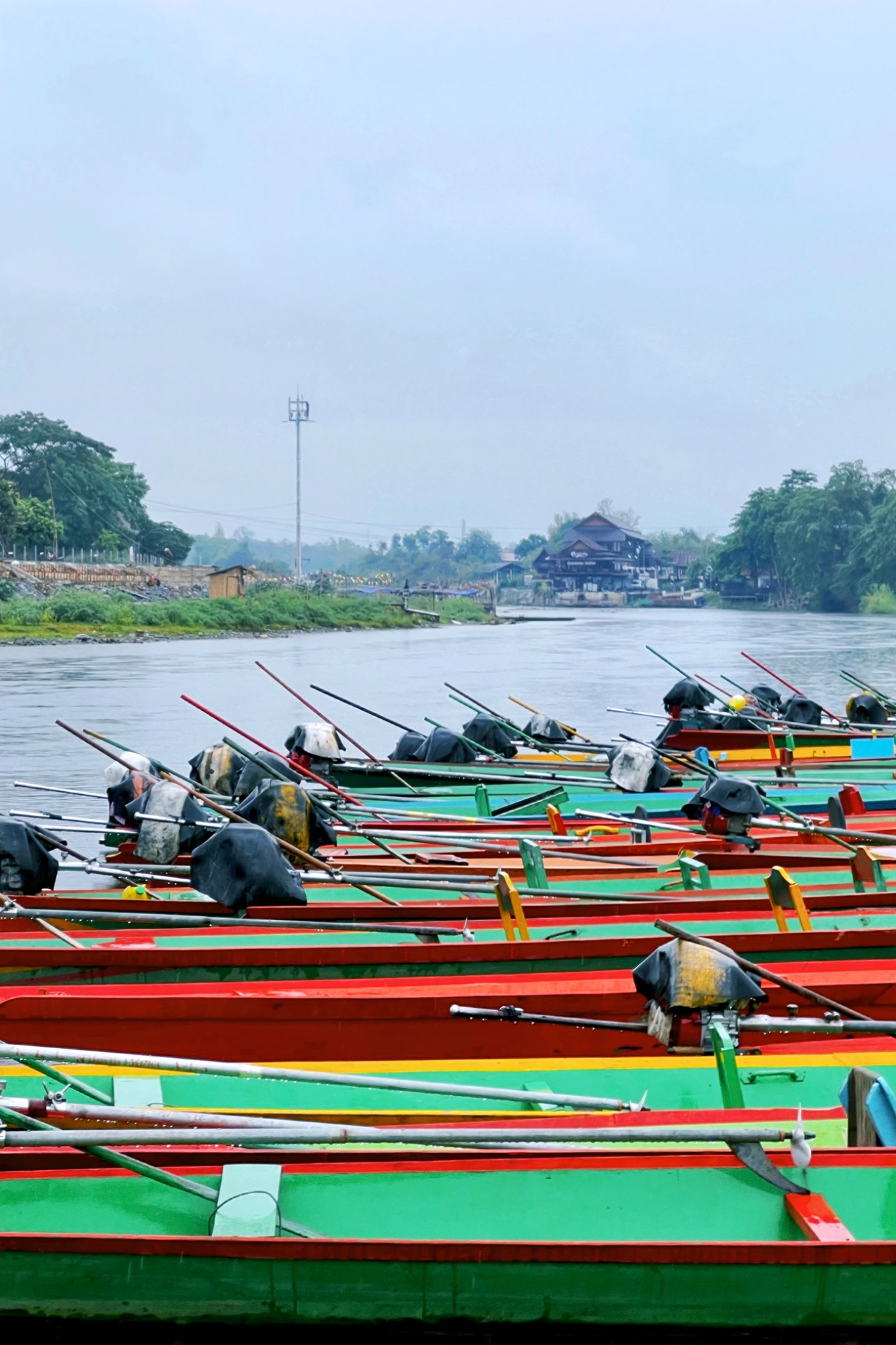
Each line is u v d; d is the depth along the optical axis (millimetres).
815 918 11148
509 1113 7539
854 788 18609
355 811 17203
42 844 12945
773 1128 6406
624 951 10234
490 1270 5832
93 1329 5832
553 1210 6379
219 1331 5852
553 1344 5898
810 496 147125
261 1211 6066
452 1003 8992
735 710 25062
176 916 11281
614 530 199625
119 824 14703
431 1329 5875
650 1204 6402
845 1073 8250
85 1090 7523
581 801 18688
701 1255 5816
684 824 17688
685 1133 6348
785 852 14266
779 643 76625
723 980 7348
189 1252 5777
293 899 11297
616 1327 5879
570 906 11609
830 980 9500
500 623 120875
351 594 129250
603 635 90125
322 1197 6352
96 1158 6445
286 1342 5887
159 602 94062
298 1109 8047
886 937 10320
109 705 40250
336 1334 5875
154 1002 8742
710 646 73250
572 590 196125
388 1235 6270
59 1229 6211
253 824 12445
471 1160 6453
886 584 136750
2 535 109312
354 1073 8258
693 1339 5902
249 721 36312
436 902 11703
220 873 11266
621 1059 8273
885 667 56438
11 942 10898
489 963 10211
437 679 50375
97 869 12906
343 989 9445
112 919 11219
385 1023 9000
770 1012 9461
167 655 64938
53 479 129375
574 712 39656
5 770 27578
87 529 129875
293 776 16875
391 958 10141
